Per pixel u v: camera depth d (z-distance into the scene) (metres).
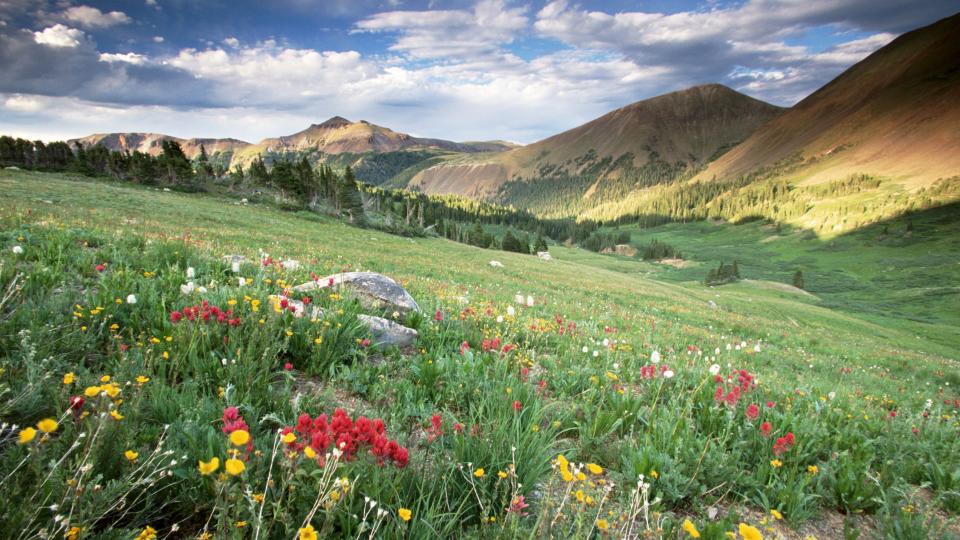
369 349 5.54
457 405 4.40
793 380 10.82
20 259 6.78
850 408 7.28
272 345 4.47
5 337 3.46
